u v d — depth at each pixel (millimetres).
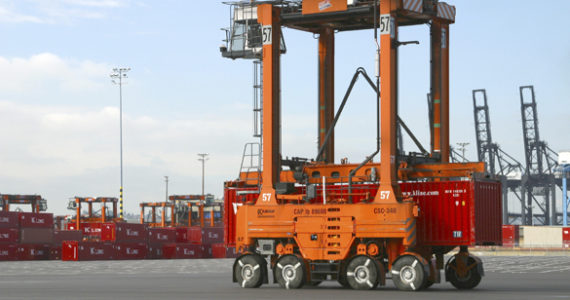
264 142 27656
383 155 25797
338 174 27781
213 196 100562
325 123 29969
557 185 187500
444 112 28500
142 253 82250
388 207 25516
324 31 30219
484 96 199000
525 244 106875
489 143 197875
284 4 28469
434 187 26500
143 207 100938
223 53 34156
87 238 81812
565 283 30859
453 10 28859
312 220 26531
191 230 89562
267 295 23203
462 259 27281
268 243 27438
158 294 23891
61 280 34094
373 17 27359
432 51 28734
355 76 28031
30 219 76062
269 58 27812
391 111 25859
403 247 25891
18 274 41594
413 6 26953
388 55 25875
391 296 22578
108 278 36281
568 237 106000
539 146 192750
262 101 27828
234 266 27625
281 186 27344
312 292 24531
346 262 26203
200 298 21953
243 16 32969
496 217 27344
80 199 86312
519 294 23672
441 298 21750
